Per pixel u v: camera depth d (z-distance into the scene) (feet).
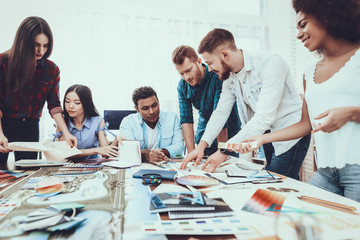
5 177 2.85
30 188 2.37
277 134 2.98
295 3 2.56
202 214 1.65
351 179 2.37
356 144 2.31
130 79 10.32
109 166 3.55
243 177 2.79
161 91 10.65
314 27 2.45
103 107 10.02
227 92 4.45
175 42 10.83
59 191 2.23
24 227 1.42
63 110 5.35
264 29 12.07
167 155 4.59
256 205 1.88
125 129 5.24
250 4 12.03
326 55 2.67
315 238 1.24
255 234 1.40
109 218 1.63
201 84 5.13
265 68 3.58
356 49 2.43
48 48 4.91
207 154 5.75
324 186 2.69
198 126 6.08
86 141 5.11
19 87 4.81
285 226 1.49
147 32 10.53
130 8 10.34
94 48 9.95
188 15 10.98
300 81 10.57
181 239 1.35
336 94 2.44
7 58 4.70
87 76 9.88
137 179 2.76
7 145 3.81
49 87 5.22
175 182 2.65
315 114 2.73
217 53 3.69
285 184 2.54
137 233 1.41
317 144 2.77
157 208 1.73
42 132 8.91
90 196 2.12
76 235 1.39
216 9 11.59
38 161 3.81
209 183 2.51
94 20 9.97
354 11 2.23
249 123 3.42
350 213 1.69
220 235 1.40
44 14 9.42
